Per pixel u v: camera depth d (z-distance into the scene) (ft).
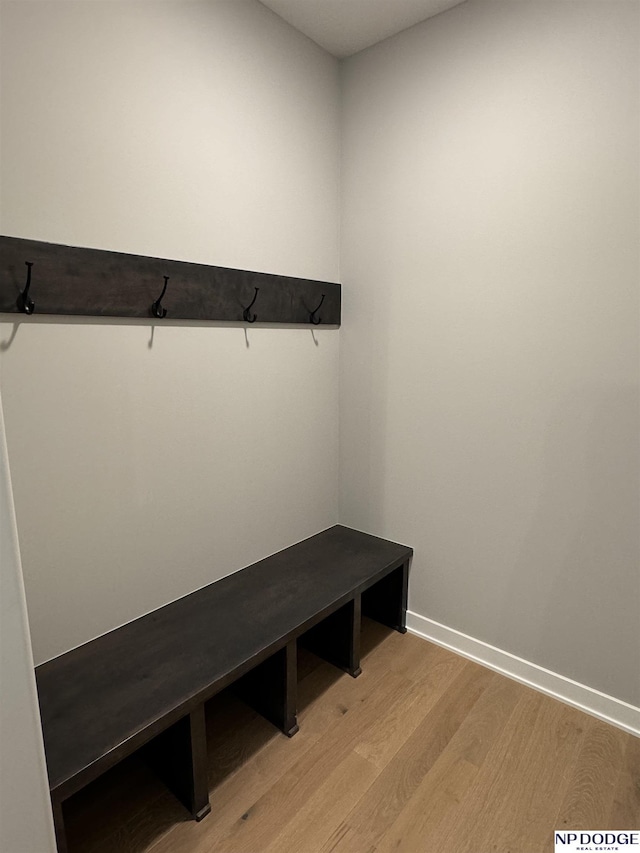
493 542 6.44
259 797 4.72
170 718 4.09
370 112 6.89
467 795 4.74
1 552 2.33
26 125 4.14
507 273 5.88
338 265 7.58
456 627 6.97
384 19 6.17
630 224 4.99
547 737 5.45
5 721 2.42
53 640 4.81
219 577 6.37
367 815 4.54
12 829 2.53
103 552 5.12
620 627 5.56
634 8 4.72
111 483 5.11
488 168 5.86
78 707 4.13
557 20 5.17
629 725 5.57
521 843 4.30
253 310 6.29
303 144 6.72
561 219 5.41
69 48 4.33
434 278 6.52
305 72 6.60
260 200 6.23
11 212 4.13
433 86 6.20
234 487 6.41
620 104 4.91
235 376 6.24
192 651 4.88
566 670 6.01
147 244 5.11
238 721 5.67
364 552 7.16
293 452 7.22
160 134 5.10
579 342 5.46
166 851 4.22
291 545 7.41
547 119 5.36
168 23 5.03
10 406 4.31
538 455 5.92
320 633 6.82
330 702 5.98
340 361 7.80
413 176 6.55
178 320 5.51
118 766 5.07
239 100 5.82
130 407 5.18
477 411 6.35
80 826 4.41
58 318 4.53
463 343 6.36
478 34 5.74
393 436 7.28
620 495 5.40
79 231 4.57
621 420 5.29
